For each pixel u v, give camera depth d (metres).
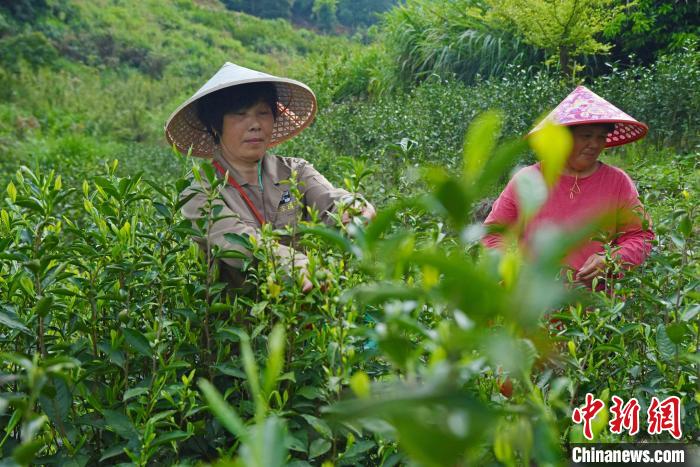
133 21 34.78
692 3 10.02
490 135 0.41
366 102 12.98
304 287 1.74
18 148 15.09
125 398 1.46
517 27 10.55
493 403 1.39
